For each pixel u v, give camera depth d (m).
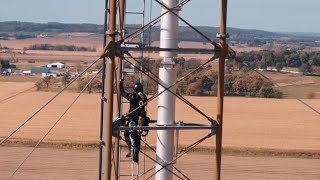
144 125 15.43
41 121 59.09
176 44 14.69
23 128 54.44
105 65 14.63
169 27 14.62
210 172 39.28
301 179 38.94
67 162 41.03
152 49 13.64
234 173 39.94
